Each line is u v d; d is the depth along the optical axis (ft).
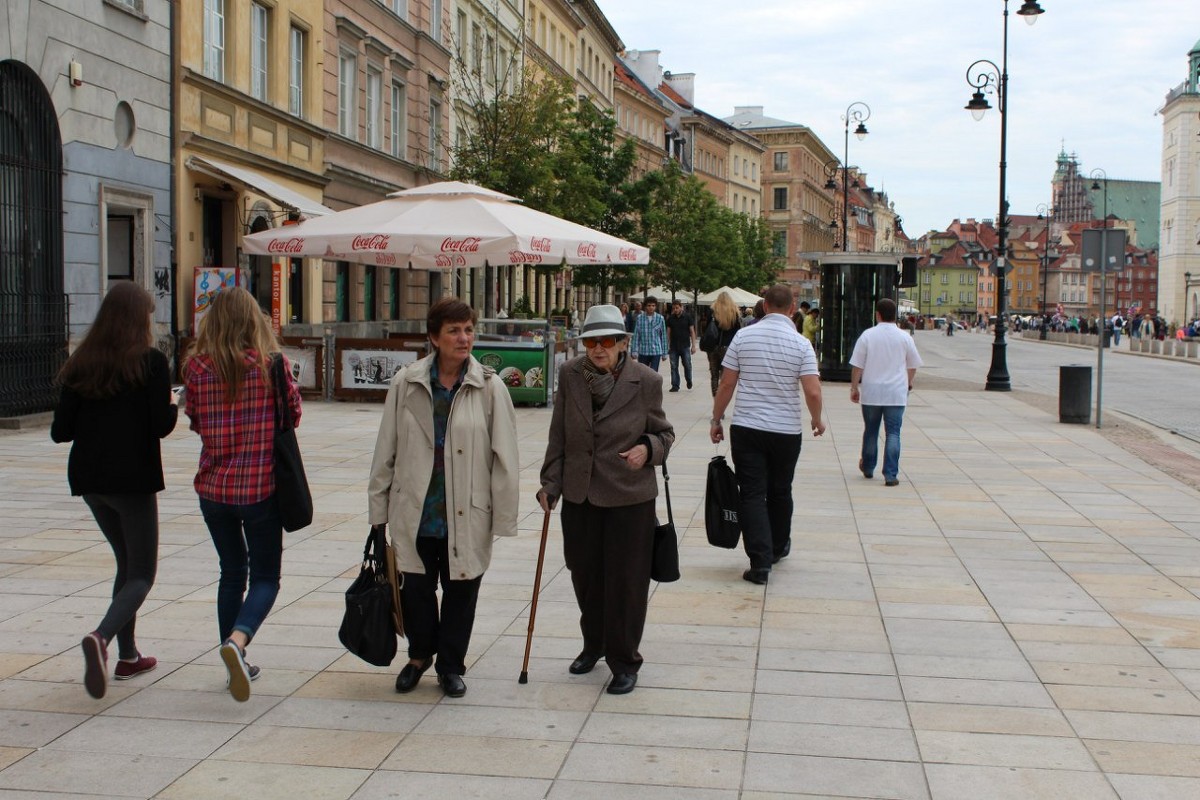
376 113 99.19
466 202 55.83
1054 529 31.22
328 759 15.20
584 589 18.58
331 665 19.12
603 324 17.93
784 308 26.02
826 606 23.09
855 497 36.32
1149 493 37.32
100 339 17.35
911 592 24.29
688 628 21.53
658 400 18.30
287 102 79.56
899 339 38.73
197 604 22.50
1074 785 14.47
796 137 370.94
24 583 23.98
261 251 55.72
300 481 17.44
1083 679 18.62
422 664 18.01
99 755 15.26
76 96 53.78
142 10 59.93
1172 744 15.84
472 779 14.58
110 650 19.67
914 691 18.02
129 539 17.88
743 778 14.65
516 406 63.52
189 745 15.64
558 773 14.79
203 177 66.28
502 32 141.28
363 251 54.24
